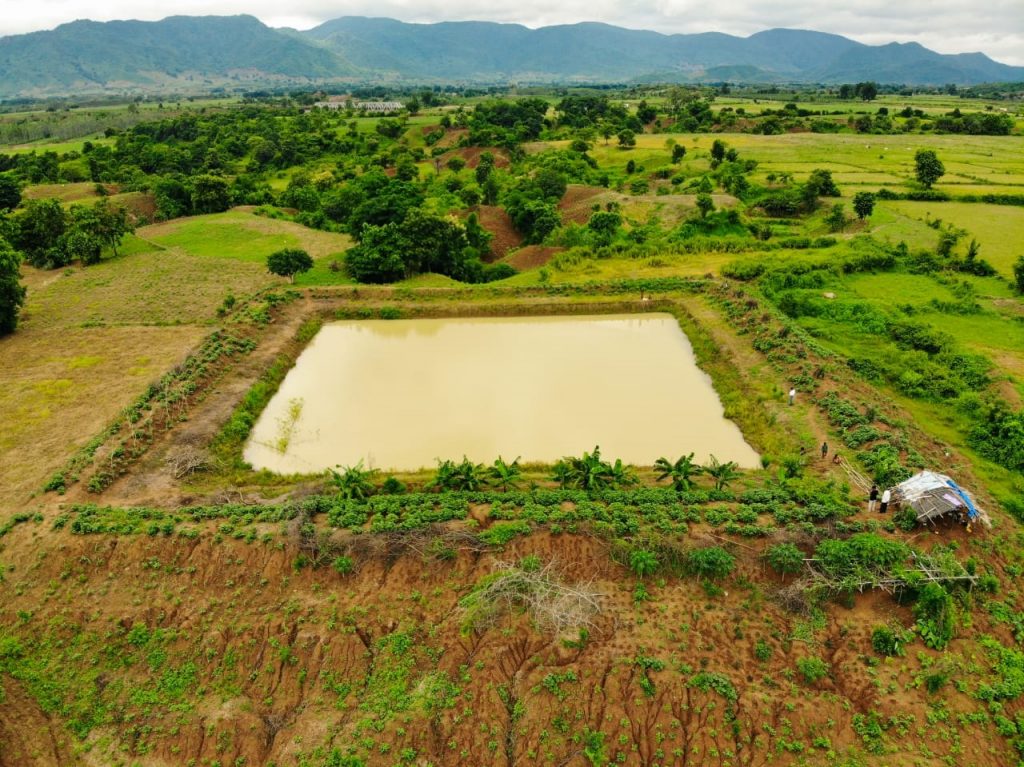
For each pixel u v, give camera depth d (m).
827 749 20.42
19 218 72.81
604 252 68.75
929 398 40.03
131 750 21.84
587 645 22.81
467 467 30.17
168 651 23.91
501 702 21.81
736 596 24.53
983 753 20.23
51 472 31.94
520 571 24.61
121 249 74.50
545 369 45.00
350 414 39.25
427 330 52.69
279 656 23.41
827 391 38.09
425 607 24.41
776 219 84.19
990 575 24.86
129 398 39.50
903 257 64.81
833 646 22.92
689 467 30.25
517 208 84.94
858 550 24.66
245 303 53.47
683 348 48.31
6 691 23.06
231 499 29.95
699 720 21.05
